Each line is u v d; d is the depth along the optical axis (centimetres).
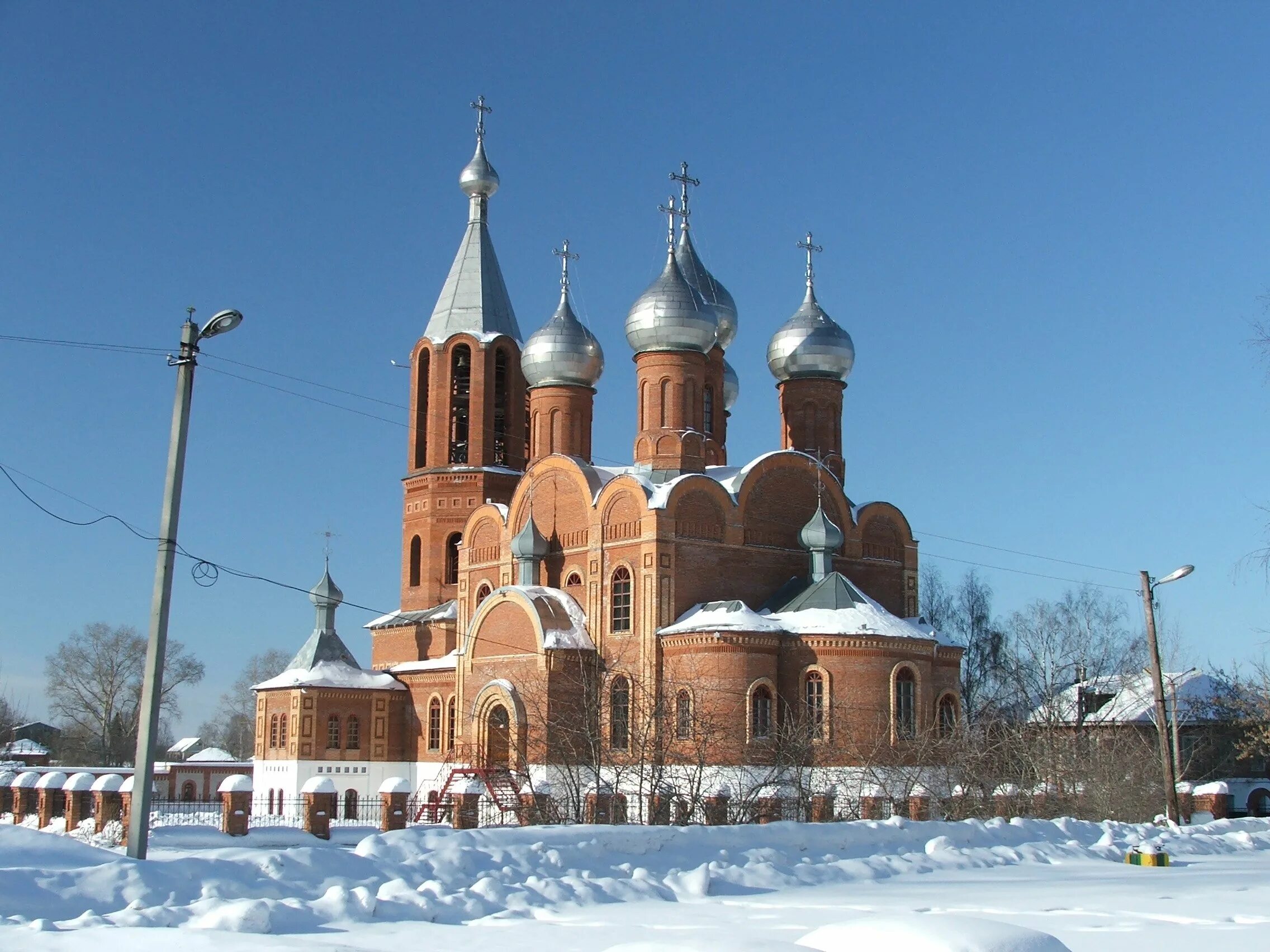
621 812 4472
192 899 2355
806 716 5191
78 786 5128
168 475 2784
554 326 6881
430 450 7712
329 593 7662
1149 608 4975
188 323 2839
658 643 5828
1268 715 6681
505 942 2100
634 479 6088
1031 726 6625
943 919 1493
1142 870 3444
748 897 2783
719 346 7206
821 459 6838
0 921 2119
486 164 8150
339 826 5766
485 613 6431
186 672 13000
